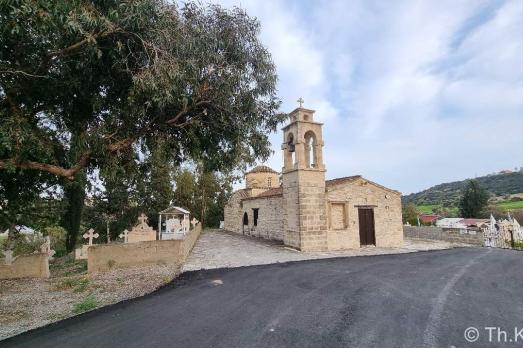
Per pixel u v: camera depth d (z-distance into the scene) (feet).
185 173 133.39
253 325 20.15
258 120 31.35
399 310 22.82
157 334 19.01
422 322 20.38
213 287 30.78
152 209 115.96
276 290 29.07
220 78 27.55
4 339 19.56
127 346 17.44
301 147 60.95
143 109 25.30
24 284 37.14
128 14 21.50
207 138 32.35
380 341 17.51
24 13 17.93
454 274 35.86
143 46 23.80
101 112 29.71
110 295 29.68
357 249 61.52
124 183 104.42
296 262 45.55
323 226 60.29
